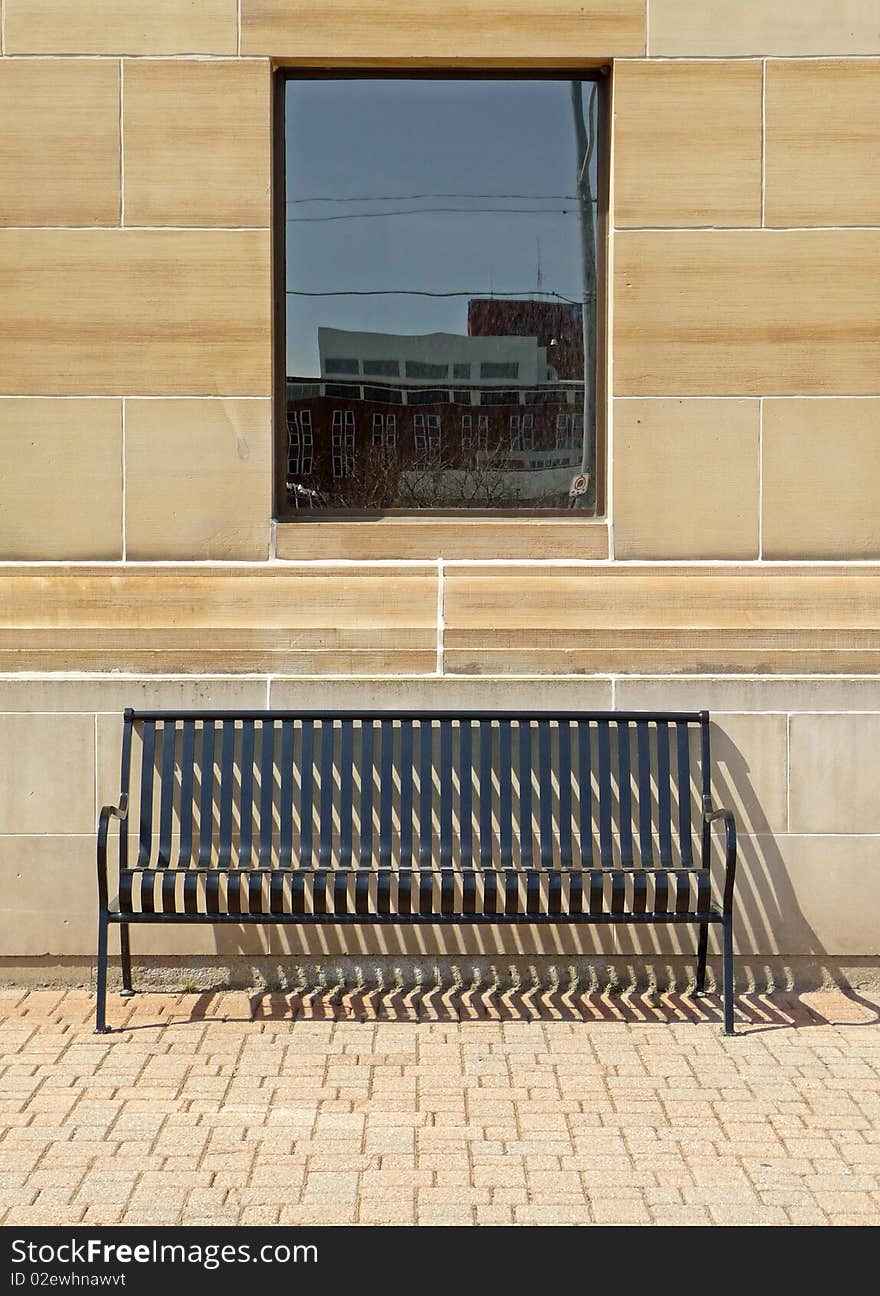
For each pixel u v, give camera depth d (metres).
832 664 5.93
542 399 6.46
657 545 6.25
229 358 6.21
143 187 6.17
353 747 5.74
